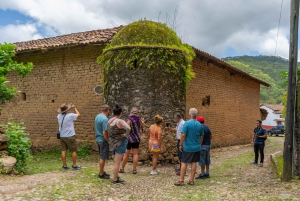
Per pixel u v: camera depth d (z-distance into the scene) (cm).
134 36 1012
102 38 1129
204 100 1532
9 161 738
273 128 4228
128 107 982
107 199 581
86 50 1210
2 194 556
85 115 1203
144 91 974
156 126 869
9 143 782
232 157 1295
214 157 1307
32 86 1348
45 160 1109
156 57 986
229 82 1848
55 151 1257
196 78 1439
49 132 1298
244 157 1290
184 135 719
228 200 578
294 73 715
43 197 553
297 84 735
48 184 641
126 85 989
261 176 826
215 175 862
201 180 793
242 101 2081
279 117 5484
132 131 843
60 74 1277
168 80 996
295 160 730
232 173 888
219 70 1705
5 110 1411
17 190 591
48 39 1503
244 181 757
